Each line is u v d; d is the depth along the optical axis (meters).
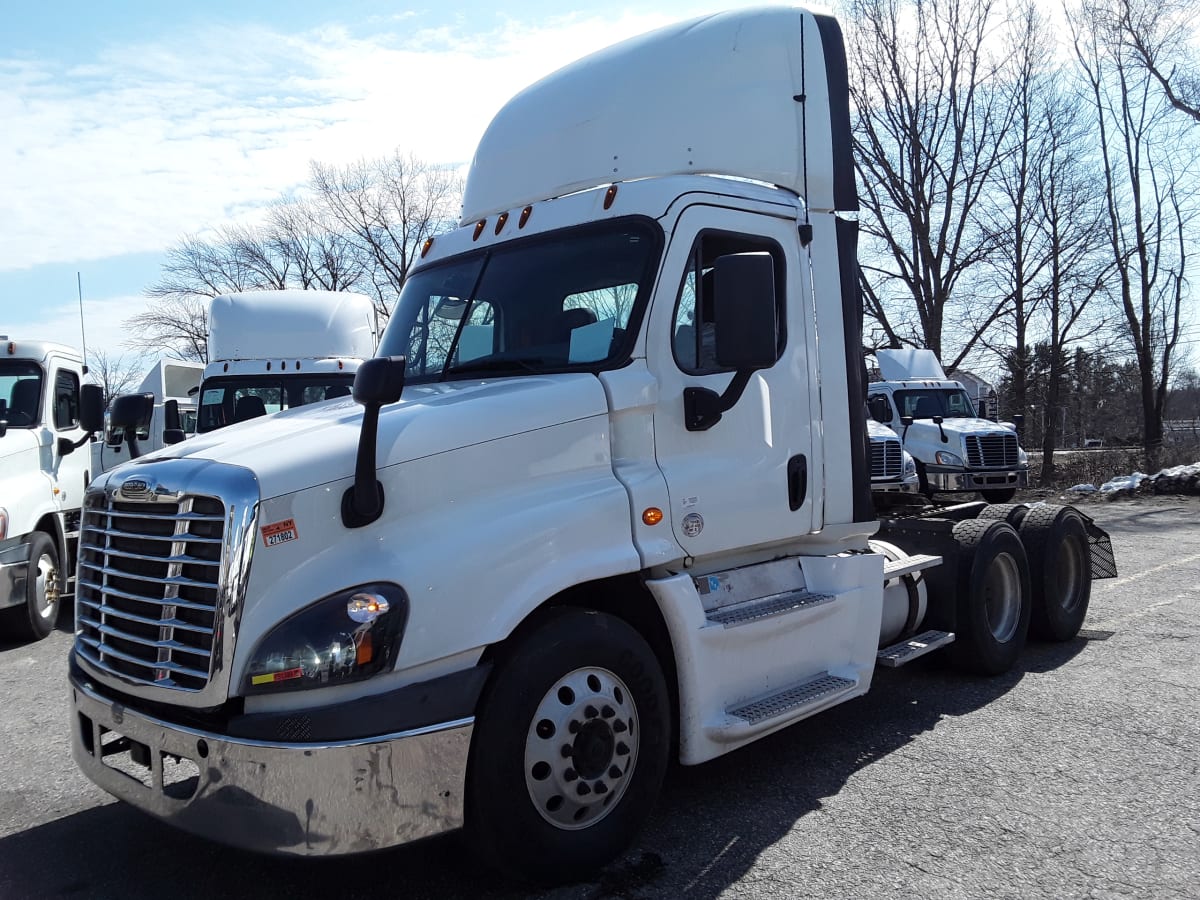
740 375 4.13
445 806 3.16
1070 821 4.02
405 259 40.31
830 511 4.71
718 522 4.12
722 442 4.20
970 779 4.50
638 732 3.74
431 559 3.21
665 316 4.02
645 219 4.13
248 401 11.75
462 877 3.62
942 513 6.87
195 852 3.92
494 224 4.74
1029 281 28.62
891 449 15.66
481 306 4.50
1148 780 4.45
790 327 4.56
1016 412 35.06
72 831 4.18
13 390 9.31
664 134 4.64
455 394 3.83
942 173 28.45
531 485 3.59
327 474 3.20
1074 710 5.53
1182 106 27.14
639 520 3.81
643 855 3.77
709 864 3.68
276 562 3.07
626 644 3.68
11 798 4.61
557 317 4.23
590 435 3.78
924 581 6.13
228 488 3.08
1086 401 46.25
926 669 6.55
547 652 3.43
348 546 3.18
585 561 3.57
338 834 2.97
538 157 5.08
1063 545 7.05
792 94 4.71
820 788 4.43
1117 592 9.16
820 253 4.75
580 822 3.55
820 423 4.68
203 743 3.06
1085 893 3.42
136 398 5.00
